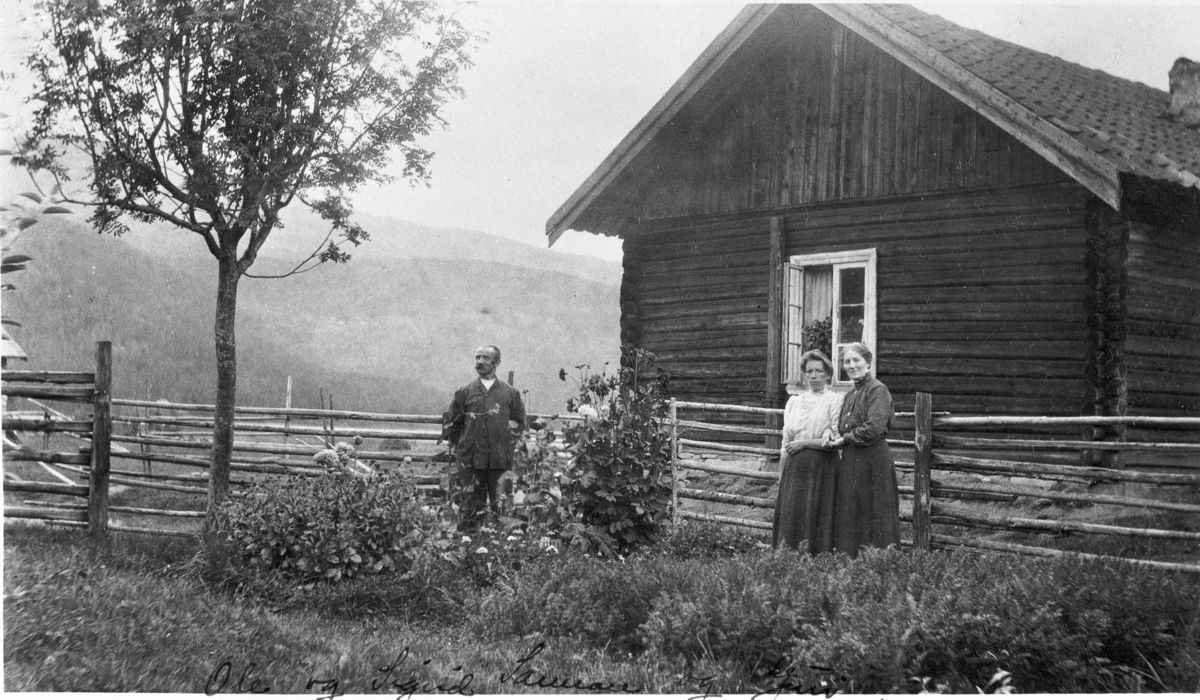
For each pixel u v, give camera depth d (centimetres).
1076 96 1106
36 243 3634
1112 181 851
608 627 550
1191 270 1045
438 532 693
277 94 772
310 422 2086
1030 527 737
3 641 418
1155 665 456
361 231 836
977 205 1076
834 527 696
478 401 873
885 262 1135
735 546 789
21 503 801
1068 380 1004
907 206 1124
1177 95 1285
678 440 984
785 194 1212
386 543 662
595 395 838
